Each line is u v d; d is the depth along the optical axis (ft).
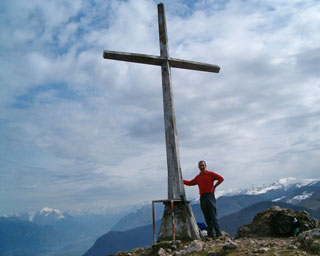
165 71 22.88
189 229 18.75
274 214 19.45
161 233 19.40
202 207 20.48
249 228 20.79
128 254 17.99
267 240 16.85
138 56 22.12
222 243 16.58
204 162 21.09
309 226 18.07
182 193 19.94
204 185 20.54
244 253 13.57
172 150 20.93
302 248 13.76
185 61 23.62
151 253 16.92
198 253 15.07
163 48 23.36
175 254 15.58
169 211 19.81
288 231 17.90
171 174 20.45
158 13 24.25
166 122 21.74
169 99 22.12
